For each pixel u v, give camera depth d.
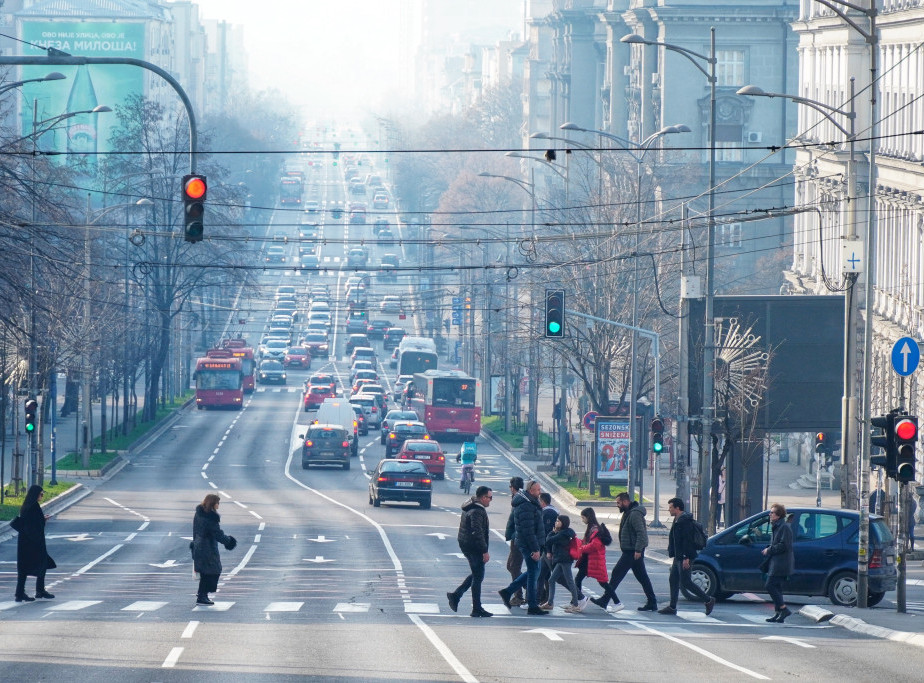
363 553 92.12
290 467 168.50
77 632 49.31
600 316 141.12
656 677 39.25
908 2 136.12
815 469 151.25
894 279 141.38
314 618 55.56
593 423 135.50
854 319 89.00
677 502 59.72
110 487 144.12
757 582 64.44
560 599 66.94
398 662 41.84
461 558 89.75
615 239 142.50
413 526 112.19
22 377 131.25
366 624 53.06
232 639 47.50
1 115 128.62
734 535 65.44
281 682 37.81
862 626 52.53
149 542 98.88
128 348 193.25
